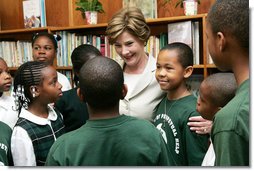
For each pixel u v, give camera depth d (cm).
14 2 341
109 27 165
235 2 75
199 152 135
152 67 167
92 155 95
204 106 120
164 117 151
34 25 304
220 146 73
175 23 231
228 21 75
